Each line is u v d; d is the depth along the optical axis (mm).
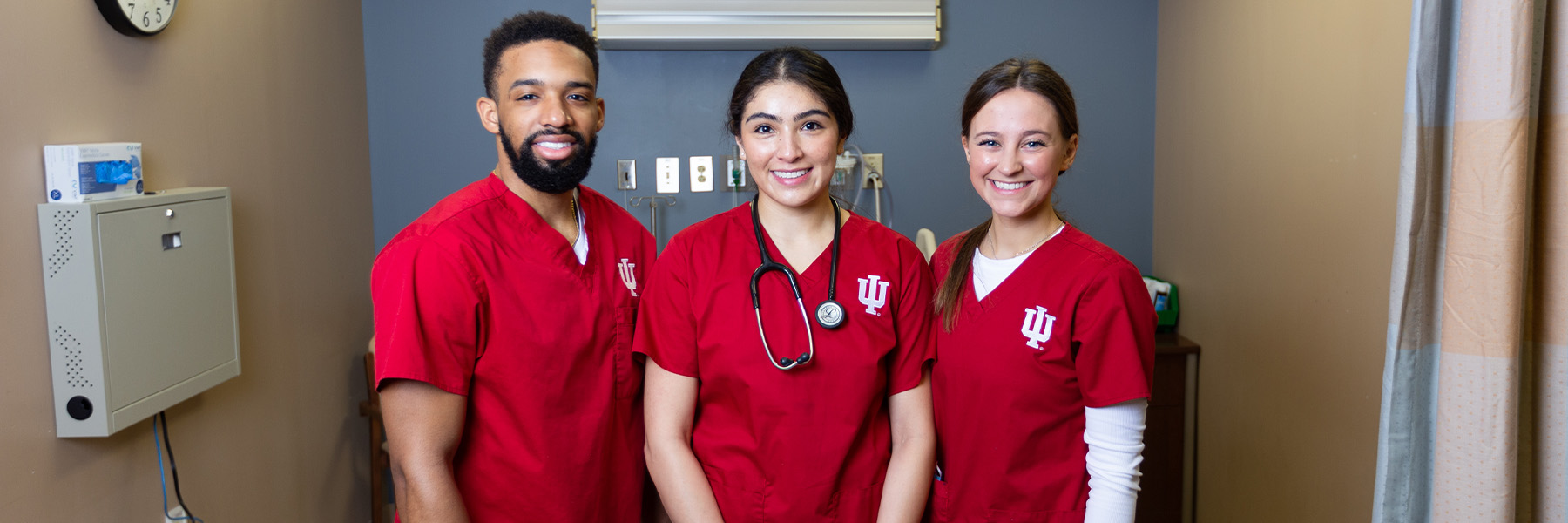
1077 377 1244
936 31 2814
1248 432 2406
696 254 1241
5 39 1478
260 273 2211
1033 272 1269
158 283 1713
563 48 1241
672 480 1211
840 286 1217
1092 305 1215
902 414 1259
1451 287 1131
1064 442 1271
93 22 1667
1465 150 1106
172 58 1885
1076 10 2938
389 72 2861
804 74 1159
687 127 2938
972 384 1277
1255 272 2357
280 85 2324
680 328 1235
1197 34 2680
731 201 2969
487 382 1255
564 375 1288
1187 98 2752
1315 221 2074
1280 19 2223
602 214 1440
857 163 2941
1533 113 1127
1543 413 1171
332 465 2617
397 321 1168
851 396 1189
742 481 1197
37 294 1548
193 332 1820
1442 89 1180
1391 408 1229
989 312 1277
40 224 1539
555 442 1280
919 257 1313
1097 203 3014
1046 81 1225
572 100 1252
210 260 1879
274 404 2279
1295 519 2174
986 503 1277
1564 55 1105
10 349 1488
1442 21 1162
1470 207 1105
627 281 1403
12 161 1491
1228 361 2518
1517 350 1102
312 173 2494
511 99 1235
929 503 1350
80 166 1551
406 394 1177
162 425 1840
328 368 2592
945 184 2986
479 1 2857
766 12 2762
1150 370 1252
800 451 1185
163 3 1800
